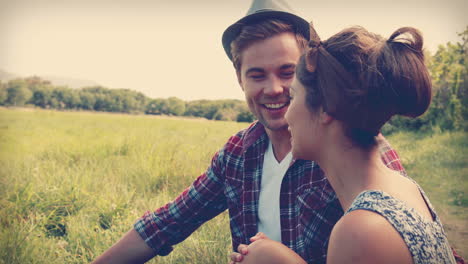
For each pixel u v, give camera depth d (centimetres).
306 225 153
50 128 1304
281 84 154
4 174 445
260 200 167
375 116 101
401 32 104
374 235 89
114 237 293
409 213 95
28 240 278
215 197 181
